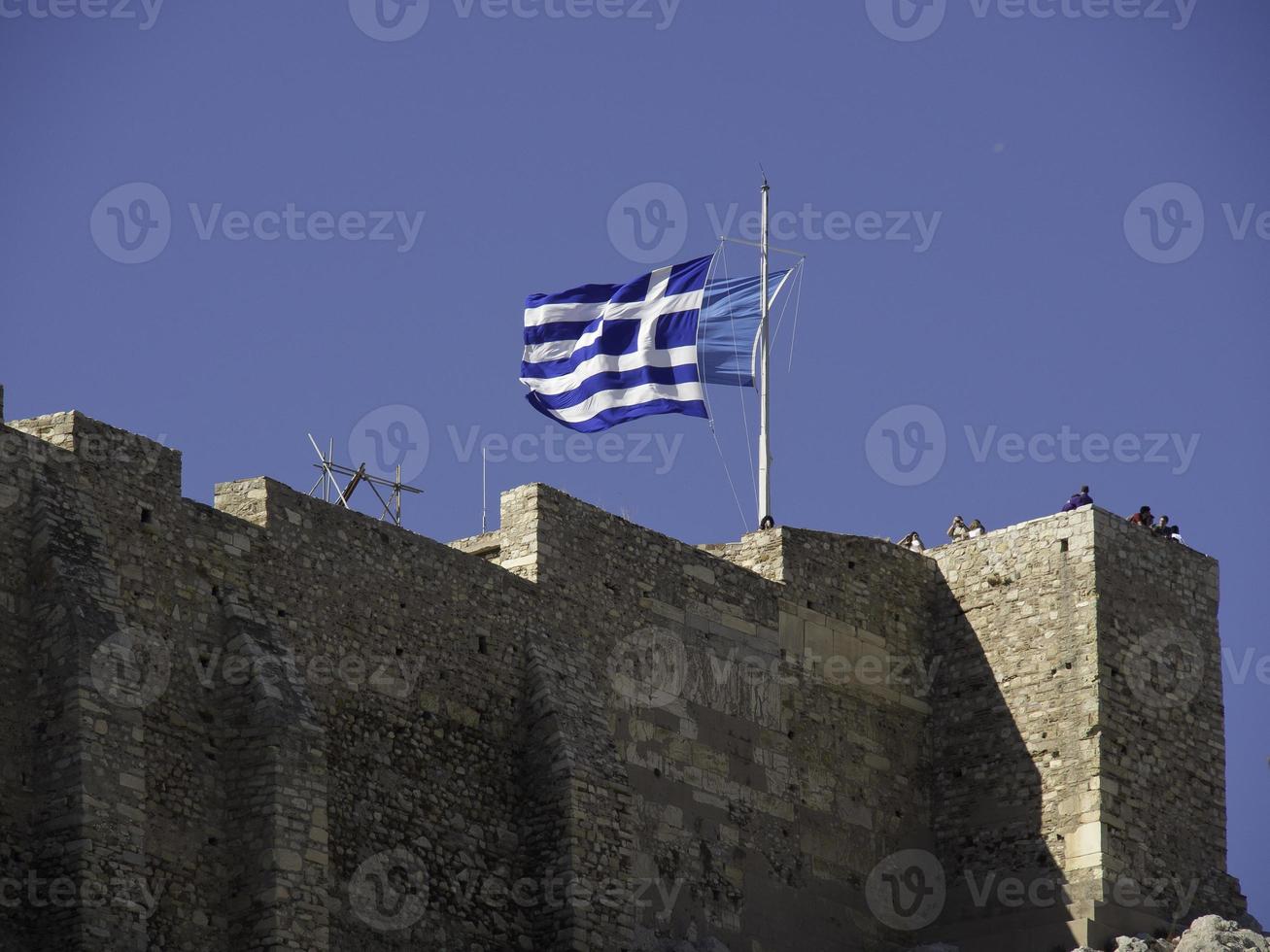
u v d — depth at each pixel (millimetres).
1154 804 83250
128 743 67062
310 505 73750
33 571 68000
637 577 80188
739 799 80500
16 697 66750
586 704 77250
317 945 68438
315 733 70125
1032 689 84375
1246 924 83625
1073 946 80938
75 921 64938
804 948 80500
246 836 68875
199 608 70688
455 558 76312
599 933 74375
